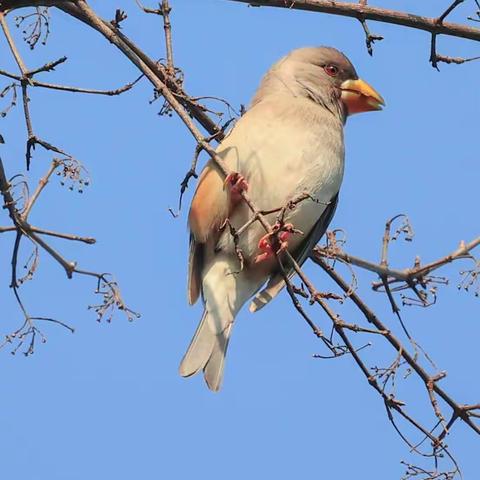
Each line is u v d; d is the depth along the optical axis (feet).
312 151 29.78
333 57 34.30
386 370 24.41
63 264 22.75
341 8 27.86
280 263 23.02
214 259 29.32
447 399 25.59
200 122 29.86
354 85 34.27
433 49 28.25
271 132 29.76
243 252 29.07
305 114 30.55
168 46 26.96
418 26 27.96
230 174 23.44
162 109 26.45
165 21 27.17
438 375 25.40
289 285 22.90
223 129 24.88
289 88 33.27
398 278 27.86
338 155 30.55
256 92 33.81
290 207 22.80
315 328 22.94
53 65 23.35
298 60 34.12
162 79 27.04
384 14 27.99
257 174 29.04
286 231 22.93
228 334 28.73
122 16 26.58
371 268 28.02
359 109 34.37
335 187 30.45
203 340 28.43
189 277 29.07
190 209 29.22
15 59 23.49
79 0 23.82
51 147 22.94
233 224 28.89
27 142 22.90
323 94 33.68
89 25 25.88
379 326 27.63
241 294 29.32
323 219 30.37
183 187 23.77
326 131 30.48
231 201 28.60
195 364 28.09
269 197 29.04
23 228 22.31
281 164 29.32
